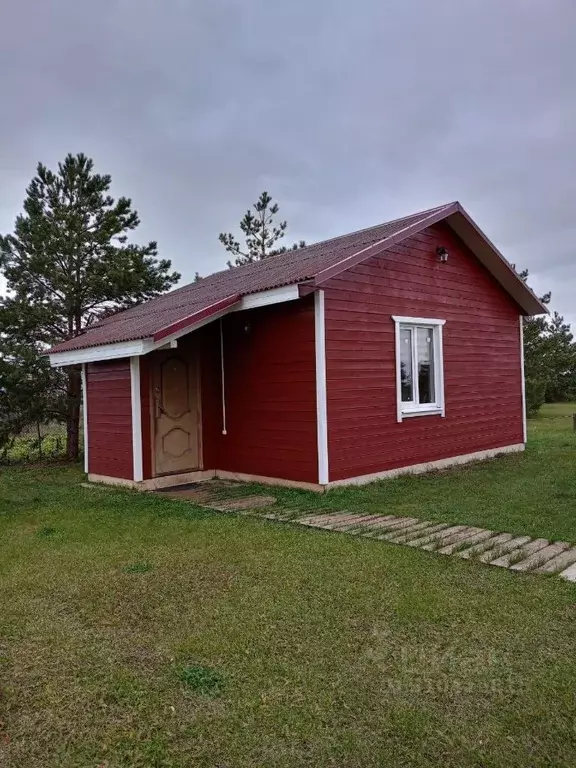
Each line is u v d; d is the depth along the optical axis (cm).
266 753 224
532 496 705
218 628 336
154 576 431
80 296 1272
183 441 898
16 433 1262
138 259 1298
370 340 837
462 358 1030
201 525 591
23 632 338
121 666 294
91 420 947
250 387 865
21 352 1187
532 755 221
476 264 1071
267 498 736
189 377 909
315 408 770
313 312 768
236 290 833
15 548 524
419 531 553
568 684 269
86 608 372
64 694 269
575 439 1367
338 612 354
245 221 2356
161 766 219
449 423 988
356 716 247
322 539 522
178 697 264
